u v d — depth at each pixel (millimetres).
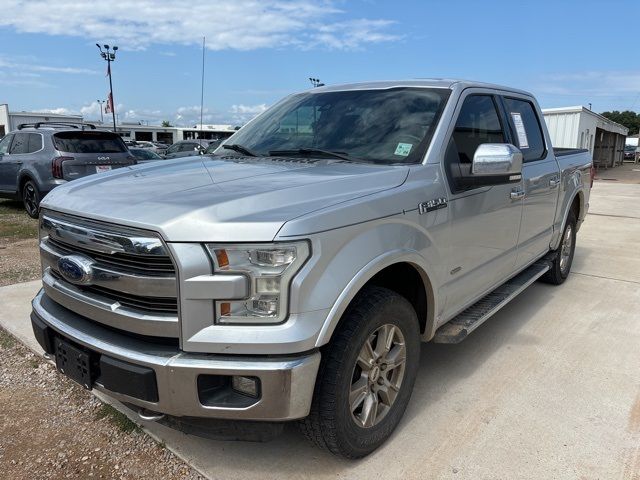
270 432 2334
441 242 3023
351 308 2496
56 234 2650
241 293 2139
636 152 51625
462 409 3217
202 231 2145
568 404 3289
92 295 2492
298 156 3428
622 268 6680
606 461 2734
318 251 2229
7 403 3299
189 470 2668
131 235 2260
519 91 4574
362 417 2656
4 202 13070
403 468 2666
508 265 4137
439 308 3129
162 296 2215
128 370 2254
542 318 4793
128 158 10828
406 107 3467
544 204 4672
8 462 2736
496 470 2656
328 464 2689
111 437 2943
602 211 12641
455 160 3254
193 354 2201
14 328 4340
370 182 2736
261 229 2143
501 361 3883
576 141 24109
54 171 9906
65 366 2648
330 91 3986
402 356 2863
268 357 2188
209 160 3510
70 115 41125
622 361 3908
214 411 2215
